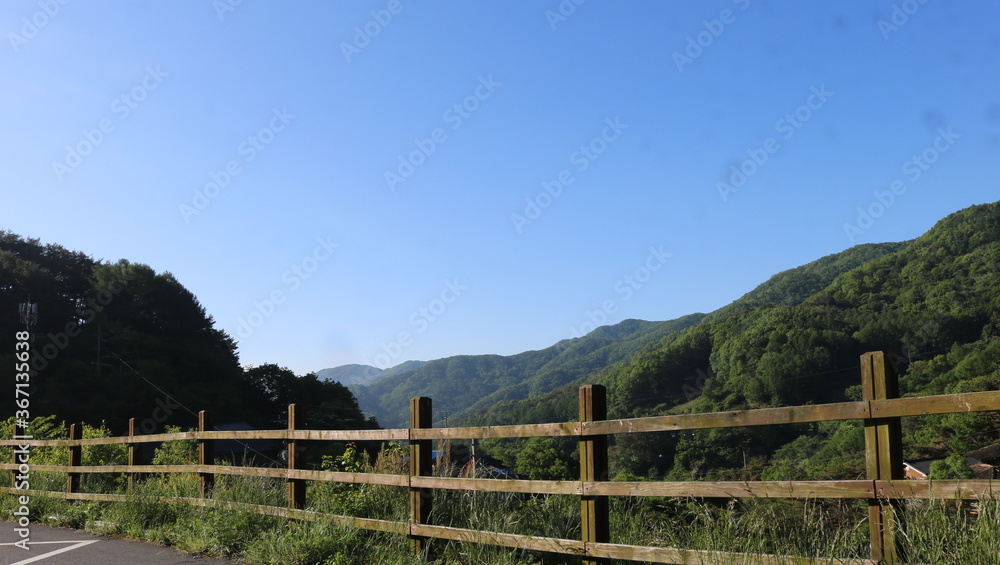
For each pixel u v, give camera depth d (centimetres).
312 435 696
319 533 608
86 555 682
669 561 432
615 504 623
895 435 361
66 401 5294
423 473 599
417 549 586
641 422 446
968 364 3906
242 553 650
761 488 395
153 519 819
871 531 364
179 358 6944
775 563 391
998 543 332
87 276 7475
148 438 917
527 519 603
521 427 522
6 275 6266
